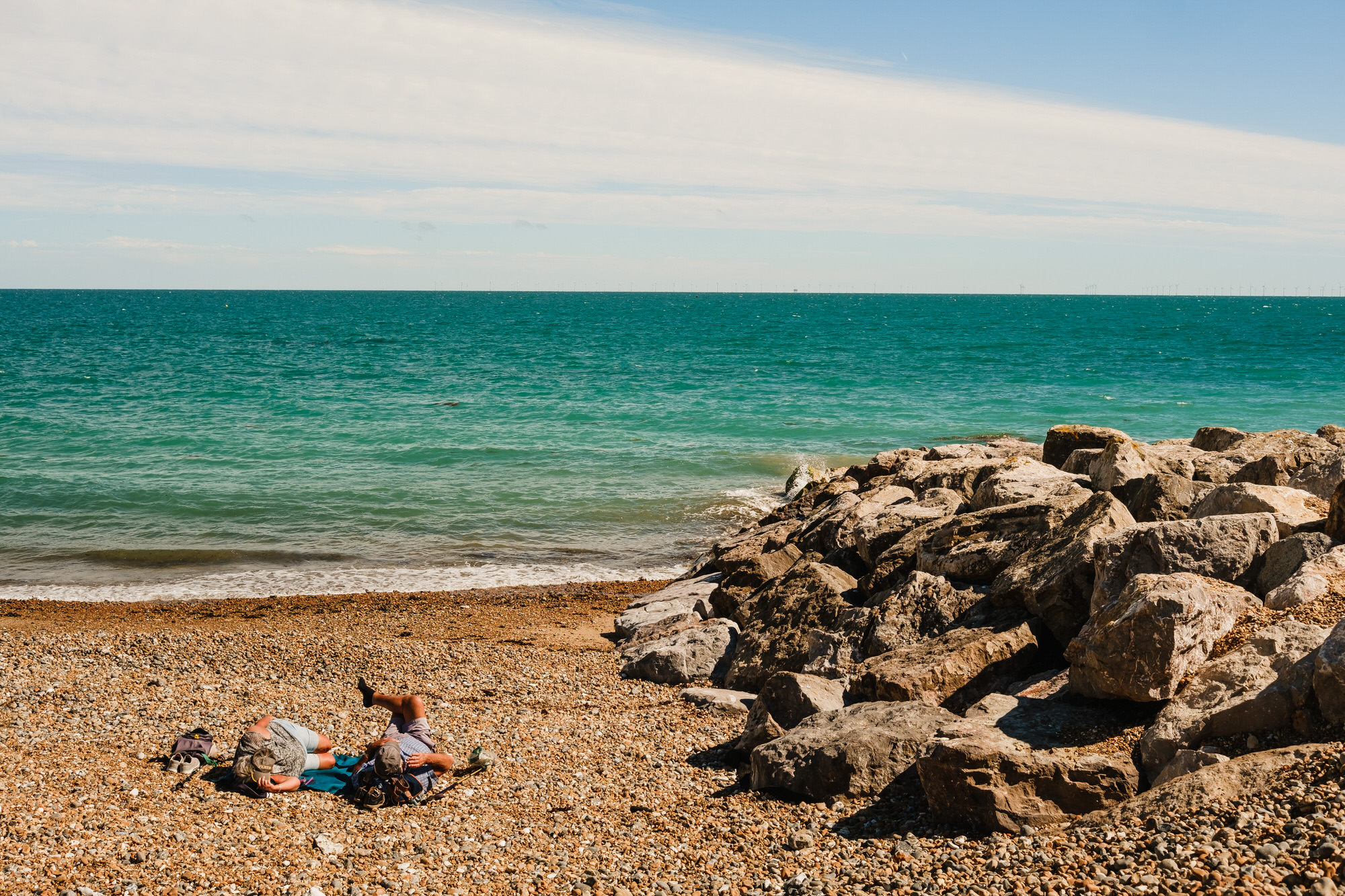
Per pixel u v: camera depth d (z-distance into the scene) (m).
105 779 8.45
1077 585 9.91
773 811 7.92
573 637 15.17
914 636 10.84
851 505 16.48
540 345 88.31
